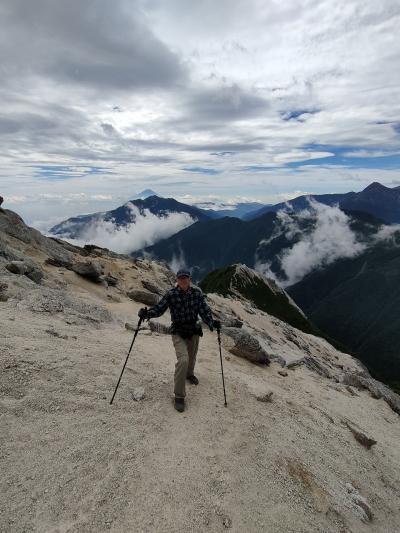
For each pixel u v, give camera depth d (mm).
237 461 3365
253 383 5176
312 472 3723
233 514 2793
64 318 5922
